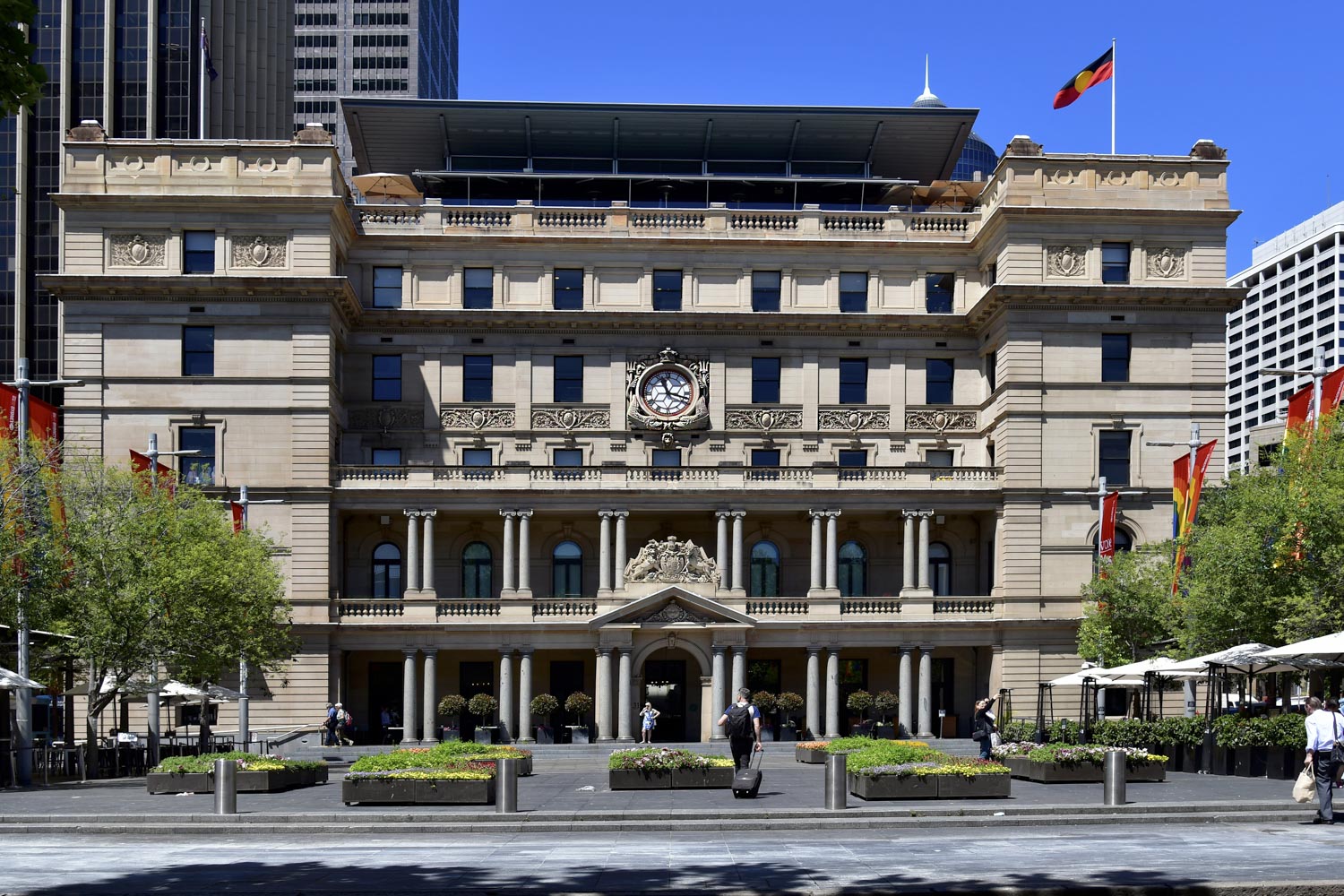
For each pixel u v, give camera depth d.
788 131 86.81
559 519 78.75
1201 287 75.75
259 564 60.88
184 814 33.78
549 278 80.12
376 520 77.88
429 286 79.88
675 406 79.88
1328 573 52.66
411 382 79.25
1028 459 75.31
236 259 73.88
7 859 28.14
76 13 133.12
